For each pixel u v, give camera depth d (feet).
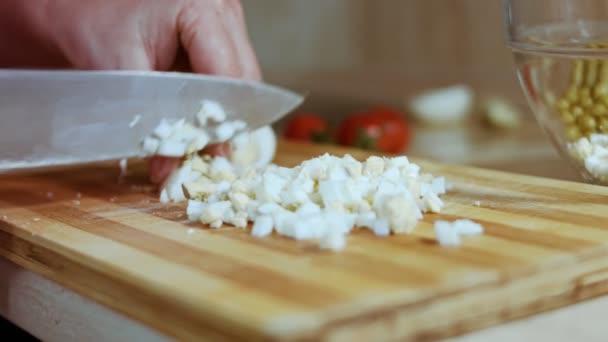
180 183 1.77
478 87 4.23
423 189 1.61
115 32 2.02
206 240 1.40
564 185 1.78
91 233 1.49
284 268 1.21
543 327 1.22
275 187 1.52
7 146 1.68
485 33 4.33
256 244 1.36
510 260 1.22
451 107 4.04
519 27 1.74
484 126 3.98
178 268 1.23
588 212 1.53
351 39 5.16
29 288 1.57
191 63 2.03
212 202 1.59
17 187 1.99
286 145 2.56
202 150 1.97
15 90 1.63
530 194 1.70
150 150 1.82
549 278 1.22
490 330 1.17
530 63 1.74
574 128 1.73
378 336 1.06
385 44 4.99
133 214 1.65
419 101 4.09
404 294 1.08
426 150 3.45
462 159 3.23
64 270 1.41
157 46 2.03
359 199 1.47
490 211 1.56
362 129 3.57
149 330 1.24
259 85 1.91
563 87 1.70
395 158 1.66
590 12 1.64
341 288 1.10
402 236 1.37
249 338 1.01
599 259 1.27
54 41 2.17
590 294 1.27
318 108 4.51
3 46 2.40
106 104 1.73
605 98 1.65
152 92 1.75
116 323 1.32
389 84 4.53
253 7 4.91
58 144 1.73
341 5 5.11
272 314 1.01
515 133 3.74
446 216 1.52
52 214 1.67
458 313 1.13
